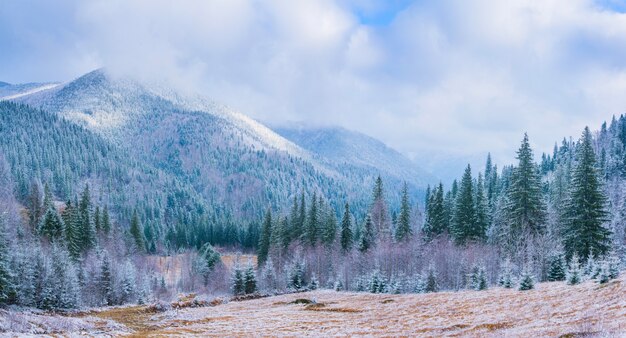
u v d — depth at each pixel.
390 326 41.25
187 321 54.12
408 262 86.06
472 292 56.31
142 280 90.06
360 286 80.94
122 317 59.19
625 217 82.81
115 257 103.19
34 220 113.25
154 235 195.88
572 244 62.84
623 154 151.62
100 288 74.81
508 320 34.84
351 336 37.31
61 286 65.19
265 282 94.69
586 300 35.97
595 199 61.66
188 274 120.69
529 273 50.88
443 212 100.69
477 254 74.75
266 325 47.84
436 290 67.62
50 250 75.75
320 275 98.44
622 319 26.44
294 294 84.56
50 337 35.22
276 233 113.00
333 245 103.94
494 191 127.00
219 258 118.88
